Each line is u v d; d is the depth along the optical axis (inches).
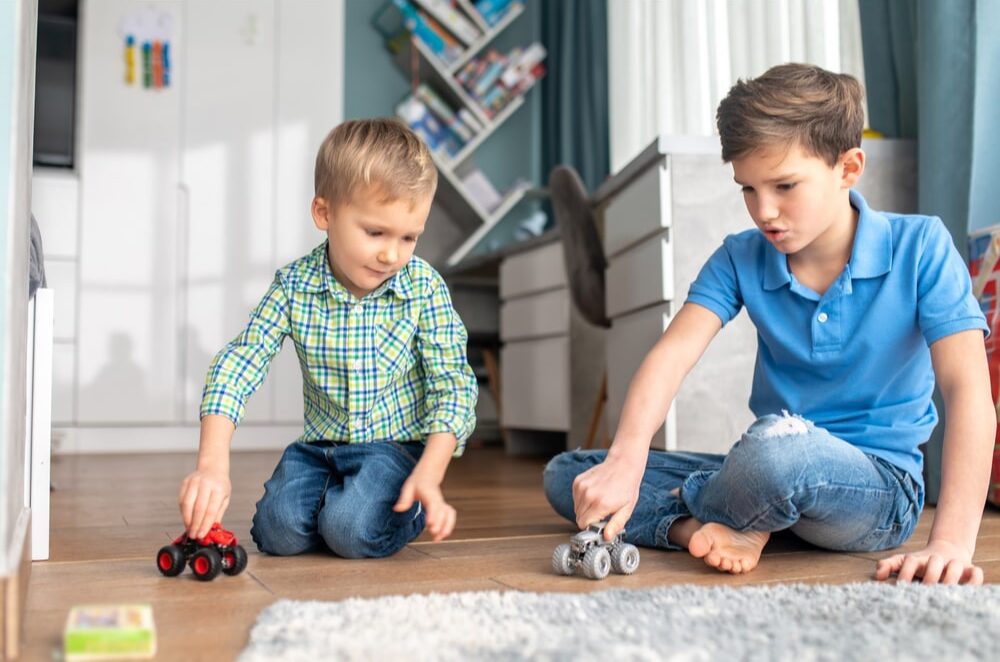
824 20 94.8
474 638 29.5
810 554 50.4
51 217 138.4
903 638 29.7
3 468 31.1
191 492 42.7
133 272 141.0
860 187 84.9
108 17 140.9
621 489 45.4
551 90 175.8
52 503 76.6
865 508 47.8
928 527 61.0
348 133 47.5
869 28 90.8
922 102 81.2
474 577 43.8
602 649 28.1
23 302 38.4
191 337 142.8
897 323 49.5
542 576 44.0
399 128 48.8
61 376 138.0
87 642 28.9
